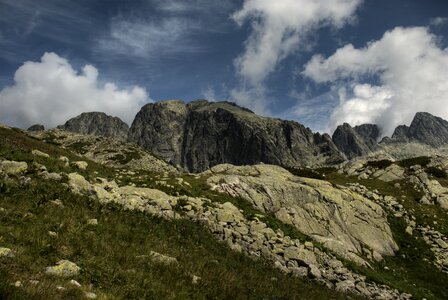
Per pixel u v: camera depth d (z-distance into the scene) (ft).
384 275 113.70
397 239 144.25
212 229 94.58
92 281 38.78
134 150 450.30
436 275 124.98
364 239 133.18
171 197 100.48
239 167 173.88
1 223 45.57
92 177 90.89
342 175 229.25
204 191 119.65
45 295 31.68
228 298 49.57
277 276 78.54
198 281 50.88
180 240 75.36
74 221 54.19
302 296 67.10
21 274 34.86
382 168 225.76
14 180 66.59
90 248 47.32
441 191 185.06
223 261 71.97
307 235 116.78
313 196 138.00
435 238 145.48
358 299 86.48
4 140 126.93
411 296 103.14
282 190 133.69
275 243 98.12
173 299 41.83
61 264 38.65
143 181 113.60
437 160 225.97
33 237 43.04
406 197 181.06
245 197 125.39
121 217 69.67
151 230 70.08
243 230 98.63
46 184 68.64
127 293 38.47
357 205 146.92
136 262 49.16
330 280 94.43
